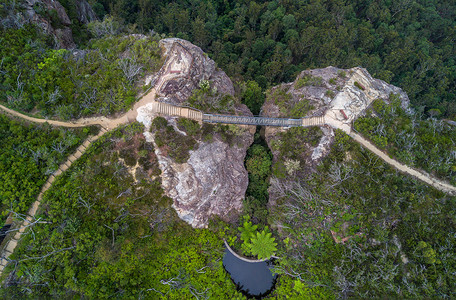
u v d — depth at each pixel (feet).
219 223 125.08
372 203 123.65
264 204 140.05
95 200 112.06
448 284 110.52
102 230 108.27
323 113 140.15
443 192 130.41
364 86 146.30
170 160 120.16
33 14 134.41
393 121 140.15
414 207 123.13
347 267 115.96
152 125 121.80
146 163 118.11
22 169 108.88
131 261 110.32
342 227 123.13
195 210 122.01
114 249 106.42
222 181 127.95
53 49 133.80
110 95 126.41
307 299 116.37
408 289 110.32
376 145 136.05
